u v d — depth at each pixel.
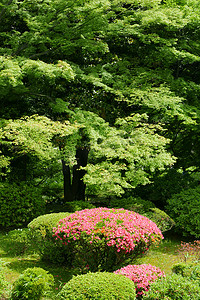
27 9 8.94
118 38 9.17
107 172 6.77
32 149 7.46
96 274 3.80
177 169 10.95
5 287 4.26
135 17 8.73
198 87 8.94
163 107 7.82
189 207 8.26
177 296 3.47
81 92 8.77
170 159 7.17
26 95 8.09
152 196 9.56
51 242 5.77
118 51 9.81
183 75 10.27
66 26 7.97
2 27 9.58
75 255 5.51
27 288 4.12
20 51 8.28
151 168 6.89
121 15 9.15
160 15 7.74
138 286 3.99
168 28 8.81
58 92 8.76
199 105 9.27
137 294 4.01
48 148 7.50
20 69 6.41
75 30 7.99
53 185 11.57
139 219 5.44
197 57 8.62
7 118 8.71
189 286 3.57
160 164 7.03
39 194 9.23
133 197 9.36
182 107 8.41
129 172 7.10
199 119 9.00
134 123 7.55
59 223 5.34
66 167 10.23
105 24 7.82
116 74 9.18
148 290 3.86
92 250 5.00
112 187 6.66
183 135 11.47
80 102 8.61
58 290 4.78
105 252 5.33
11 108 8.85
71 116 7.32
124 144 6.99
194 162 11.36
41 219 6.02
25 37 8.53
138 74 8.84
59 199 11.26
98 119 7.40
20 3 8.50
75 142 7.40
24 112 8.91
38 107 9.12
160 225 7.68
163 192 9.45
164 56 8.80
